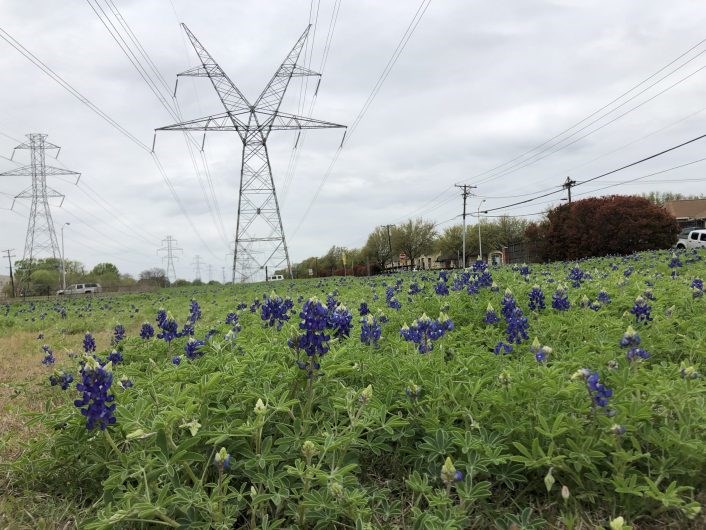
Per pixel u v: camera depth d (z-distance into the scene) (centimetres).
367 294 1349
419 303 832
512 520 294
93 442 373
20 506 352
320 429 355
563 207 4547
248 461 319
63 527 329
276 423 364
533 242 5491
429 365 441
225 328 745
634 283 908
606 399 319
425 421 358
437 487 333
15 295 7288
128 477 321
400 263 11644
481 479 340
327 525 299
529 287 910
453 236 10031
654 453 340
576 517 298
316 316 365
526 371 421
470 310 791
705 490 315
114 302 2877
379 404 375
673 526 292
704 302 720
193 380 446
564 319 640
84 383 313
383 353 557
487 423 364
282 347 483
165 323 598
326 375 398
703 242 3684
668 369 418
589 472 323
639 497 305
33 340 1288
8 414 566
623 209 4081
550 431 323
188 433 349
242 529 306
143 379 446
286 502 319
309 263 14062
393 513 308
